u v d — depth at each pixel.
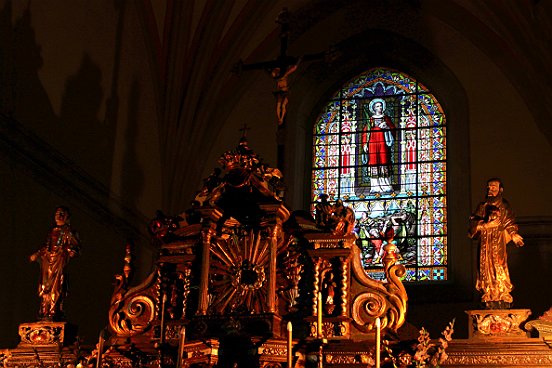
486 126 16.97
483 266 9.66
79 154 14.52
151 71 17.00
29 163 13.17
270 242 10.39
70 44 14.41
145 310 10.83
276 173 10.73
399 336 10.02
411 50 18.03
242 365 9.75
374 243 16.89
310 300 10.30
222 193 10.67
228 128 18.00
